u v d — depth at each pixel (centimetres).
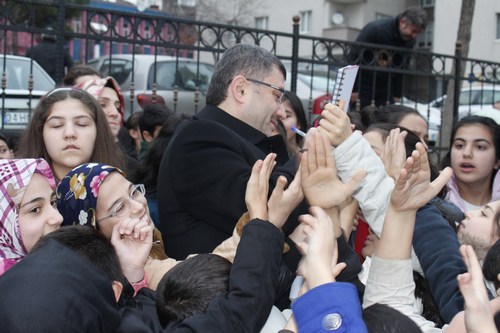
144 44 565
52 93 308
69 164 299
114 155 317
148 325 208
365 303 215
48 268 184
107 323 188
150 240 235
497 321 184
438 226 265
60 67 539
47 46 748
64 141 298
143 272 235
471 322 166
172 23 576
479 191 405
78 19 852
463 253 176
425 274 257
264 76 298
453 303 229
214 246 278
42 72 694
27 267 186
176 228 285
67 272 184
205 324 195
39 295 177
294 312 180
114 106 442
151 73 831
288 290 252
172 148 287
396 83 725
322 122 245
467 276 168
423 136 421
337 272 189
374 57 684
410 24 698
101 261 202
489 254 223
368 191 245
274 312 228
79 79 497
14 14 526
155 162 364
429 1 2702
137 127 574
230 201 269
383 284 213
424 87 1117
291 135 447
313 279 184
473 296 167
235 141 281
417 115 419
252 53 301
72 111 301
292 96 454
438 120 1035
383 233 216
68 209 253
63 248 193
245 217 241
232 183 270
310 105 650
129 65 857
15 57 689
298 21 636
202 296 208
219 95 302
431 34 2692
